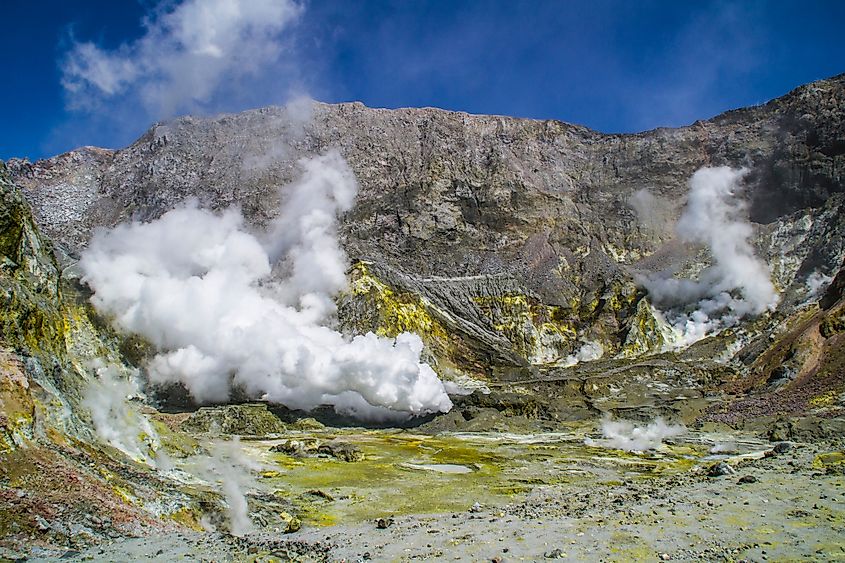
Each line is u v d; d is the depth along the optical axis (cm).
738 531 2566
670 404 10175
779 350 10888
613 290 15275
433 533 2959
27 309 4106
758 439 7781
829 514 2795
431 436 9850
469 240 16762
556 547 2458
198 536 2958
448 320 14250
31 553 2425
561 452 7881
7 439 3056
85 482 3161
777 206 15738
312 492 5169
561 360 14350
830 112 15812
